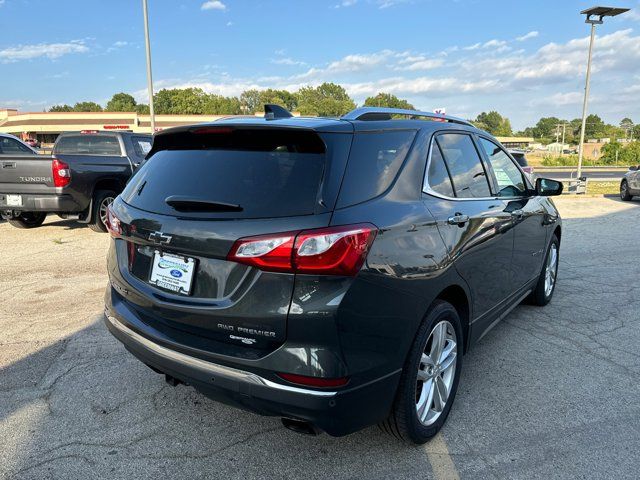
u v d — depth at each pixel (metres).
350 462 2.68
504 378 3.65
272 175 2.36
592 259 7.48
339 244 2.13
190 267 2.41
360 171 2.41
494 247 3.47
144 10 17.86
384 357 2.36
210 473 2.58
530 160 70.56
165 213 2.53
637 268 6.91
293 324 2.13
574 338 4.40
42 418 3.04
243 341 2.26
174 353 2.47
